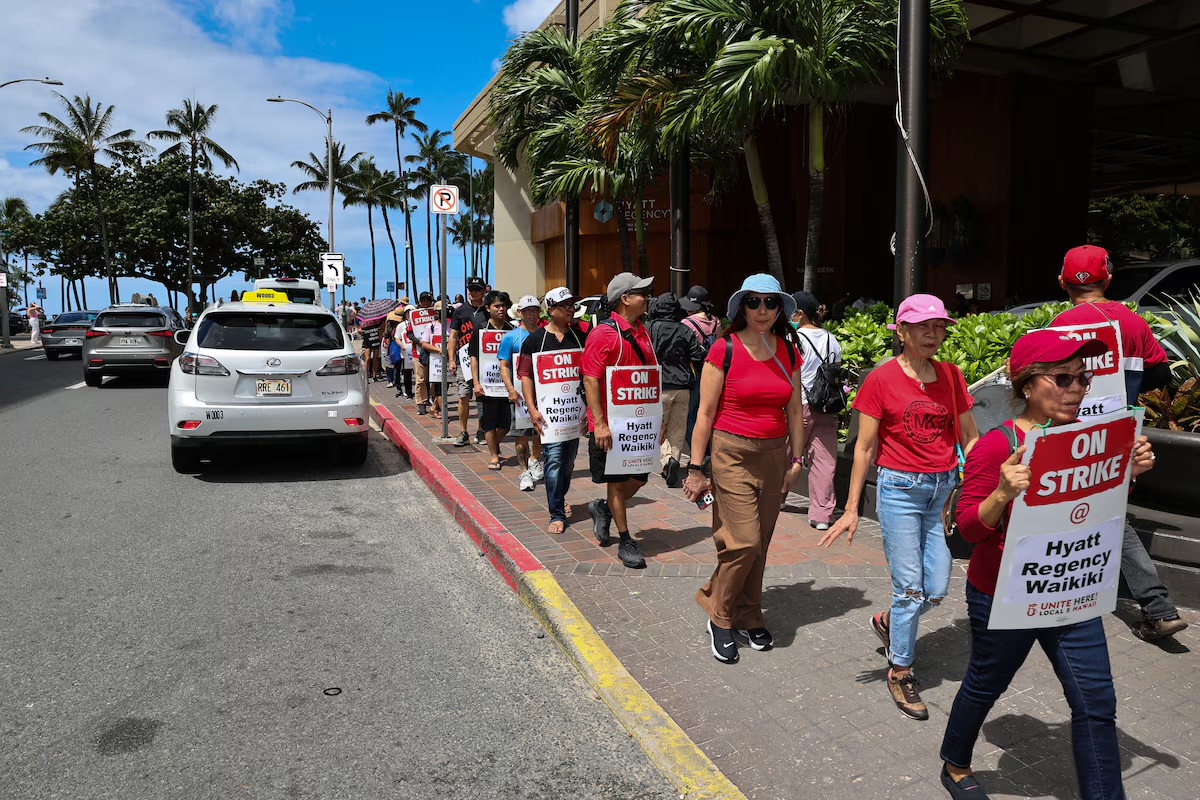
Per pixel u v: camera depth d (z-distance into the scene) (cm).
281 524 670
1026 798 283
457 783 304
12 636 437
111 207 5238
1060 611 243
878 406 341
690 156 1409
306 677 391
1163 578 438
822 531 600
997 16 1489
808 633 422
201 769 312
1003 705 342
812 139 1082
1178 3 1434
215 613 473
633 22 1069
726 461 385
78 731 340
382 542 623
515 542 571
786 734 329
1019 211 1809
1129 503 494
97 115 5175
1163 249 3353
